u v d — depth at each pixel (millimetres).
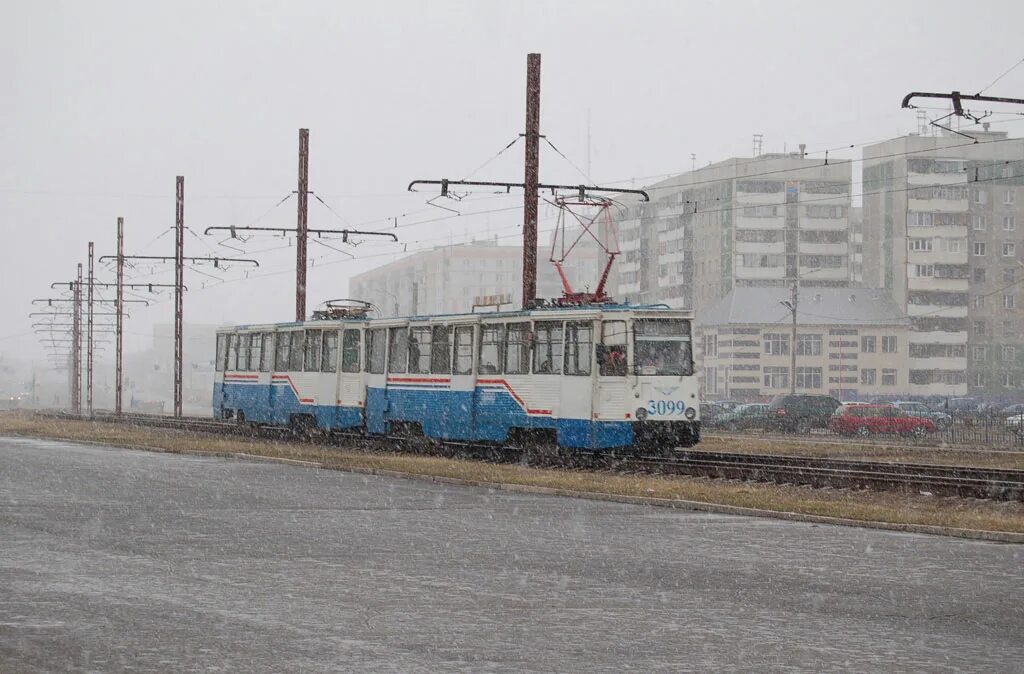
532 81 53125
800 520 30203
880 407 85812
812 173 180375
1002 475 39938
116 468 45688
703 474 41938
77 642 14758
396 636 15258
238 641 14859
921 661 14078
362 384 58000
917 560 23016
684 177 190250
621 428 44750
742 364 164625
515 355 48438
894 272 179125
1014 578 20734
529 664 13727
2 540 24578
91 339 121438
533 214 52875
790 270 179125
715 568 21641
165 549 23422
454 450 52750
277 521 28594
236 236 76375
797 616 16953
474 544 24672
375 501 33688
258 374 68000
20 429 78375
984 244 182625
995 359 182375
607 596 18484
